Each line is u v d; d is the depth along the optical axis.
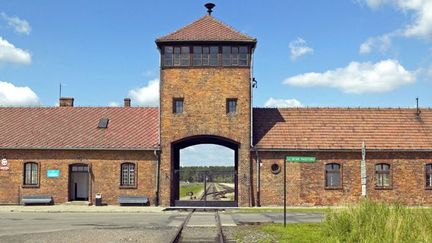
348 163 38.84
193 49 39.47
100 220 27.94
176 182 42.22
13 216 30.70
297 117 41.59
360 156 38.94
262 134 39.88
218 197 53.84
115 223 26.12
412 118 42.00
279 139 39.41
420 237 14.59
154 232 21.55
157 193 38.84
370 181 38.78
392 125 41.12
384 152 38.97
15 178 39.44
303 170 38.72
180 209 36.16
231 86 39.22
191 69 39.38
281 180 38.56
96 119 42.31
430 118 42.12
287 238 18.69
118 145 39.31
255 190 38.56
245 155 38.72
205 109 39.09
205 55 39.47
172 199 39.00
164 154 38.97
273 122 41.00
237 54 39.47
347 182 38.69
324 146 38.84
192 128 39.00
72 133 40.66
